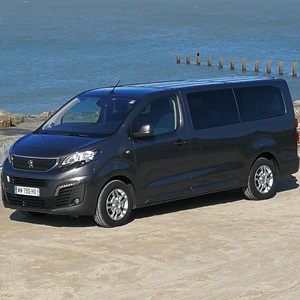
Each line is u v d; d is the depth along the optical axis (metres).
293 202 13.38
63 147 11.60
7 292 8.79
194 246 10.63
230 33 119.12
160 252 10.34
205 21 150.25
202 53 90.69
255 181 13.43
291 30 124.06
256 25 137.62
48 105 48.88
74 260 10.02
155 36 113.38
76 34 117.25
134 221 12.09
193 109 12.67
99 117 12.27
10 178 11.80
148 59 82.38
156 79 66.75
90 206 11.43
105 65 75.38
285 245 10.70
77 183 11.34
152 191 12.10
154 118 12.20
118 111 12.16
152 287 8.95
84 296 8.66
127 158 11.77
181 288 8.91
